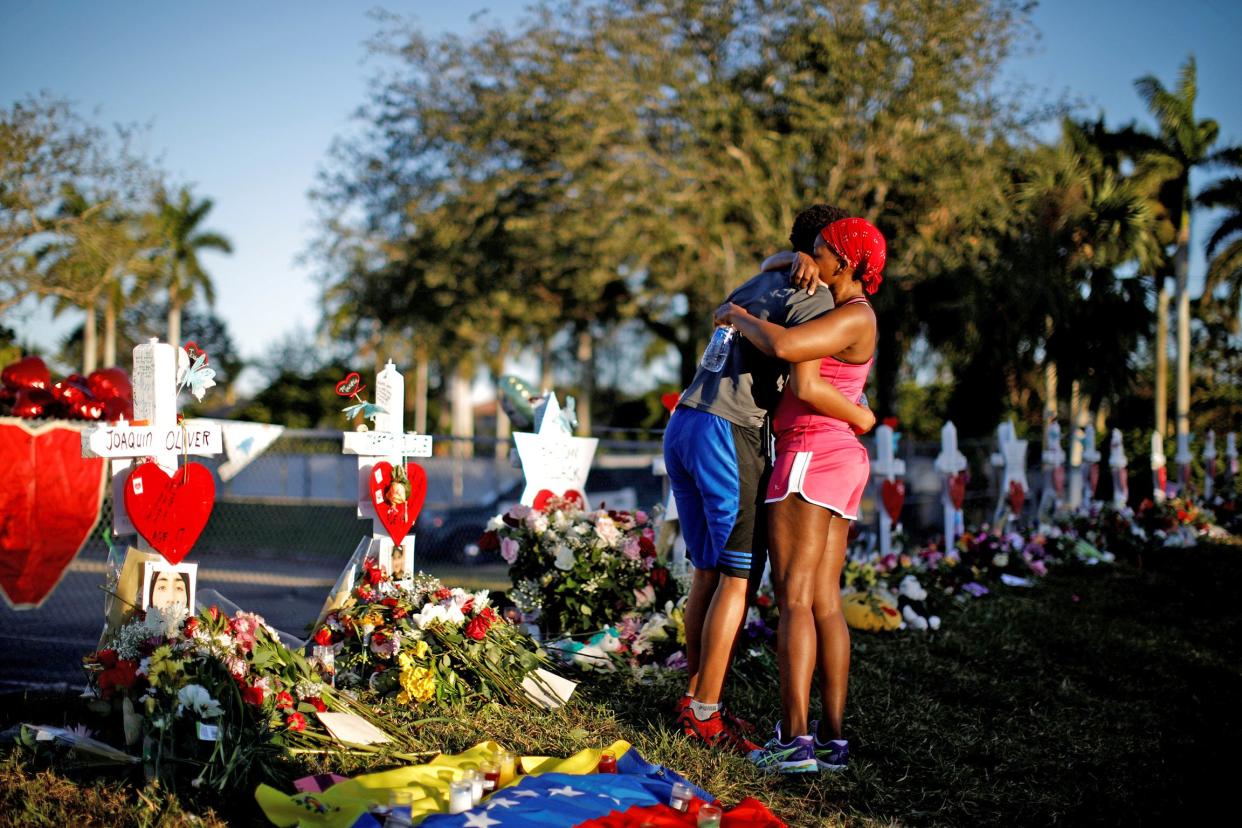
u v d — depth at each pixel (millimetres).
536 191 24953
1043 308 21516
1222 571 10594
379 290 27844
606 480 14430
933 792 3775
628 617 5469
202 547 15273
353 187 26656
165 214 40344
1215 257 29844
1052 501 12234
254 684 3551
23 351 14641
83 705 3895
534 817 2906
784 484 3986
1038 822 3570
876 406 22859
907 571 7781
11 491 5250
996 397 22406
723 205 22562
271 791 2977
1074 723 4855
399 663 4254
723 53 23641
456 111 25344
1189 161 28922
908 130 21469
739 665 5250
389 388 4844
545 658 4848
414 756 3627
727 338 4113
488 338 29938
